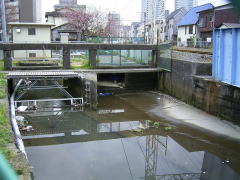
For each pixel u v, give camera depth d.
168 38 54.78
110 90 25.92
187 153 11.77
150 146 12.52
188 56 20.64
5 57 22.30
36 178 9.38
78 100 20.41
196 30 40.38
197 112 17.97
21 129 14.48
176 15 52.06
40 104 20.02
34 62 26.78
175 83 22.80
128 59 26.70
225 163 10.85
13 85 21.89
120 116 17.62
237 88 14.59
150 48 25.73
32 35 31.86
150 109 19.23
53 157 11.22
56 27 47.59
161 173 9.91
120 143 12.94
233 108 15.07
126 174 9.80
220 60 14.80
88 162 10.75
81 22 49.84
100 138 13.66
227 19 20.75
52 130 14.84
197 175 9.83
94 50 24.17
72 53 36.59
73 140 13.35
